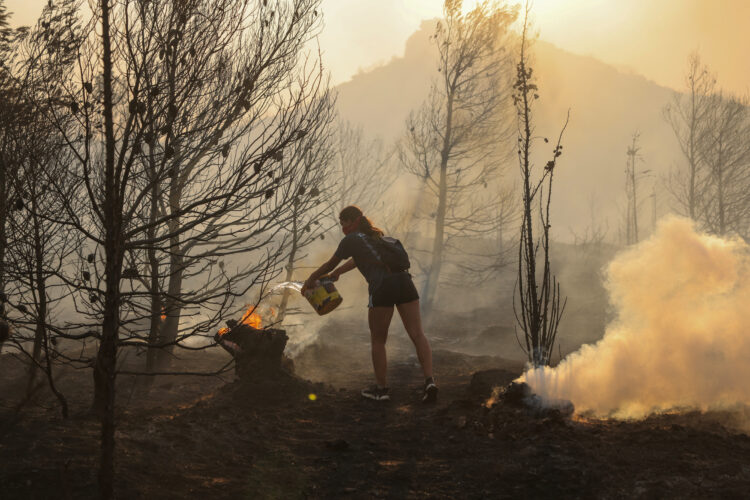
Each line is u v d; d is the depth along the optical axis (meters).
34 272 3.65
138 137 2.91
